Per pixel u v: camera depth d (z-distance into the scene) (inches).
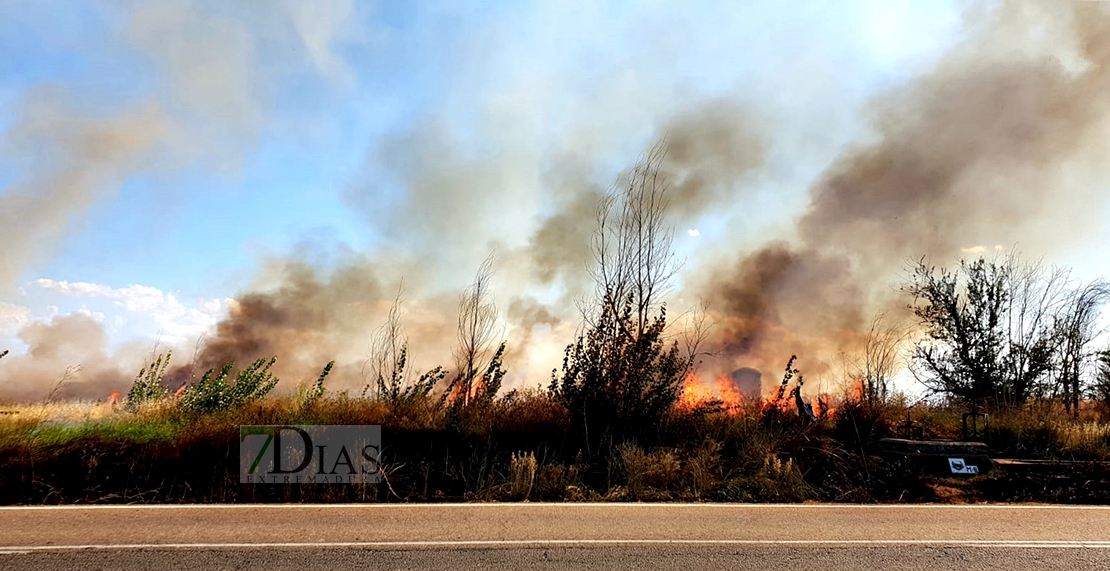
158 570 198.8
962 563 216.4
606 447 425.1
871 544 239.1
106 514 274.7
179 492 325.7
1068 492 361.1
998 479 377.7
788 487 352.8
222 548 223.5
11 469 320.5
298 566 204.4
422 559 213.9
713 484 362.9
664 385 461.1
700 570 205.8
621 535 248.8
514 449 409.1
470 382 497.7
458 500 332.2
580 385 462.0
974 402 628.7
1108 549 236.1
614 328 479.5
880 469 389.4
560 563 211.2
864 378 577.0
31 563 204.2
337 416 405.1
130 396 508.4
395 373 506.9
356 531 250.5
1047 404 641.0
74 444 342.0
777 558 219.6
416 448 387.5
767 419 476.4
